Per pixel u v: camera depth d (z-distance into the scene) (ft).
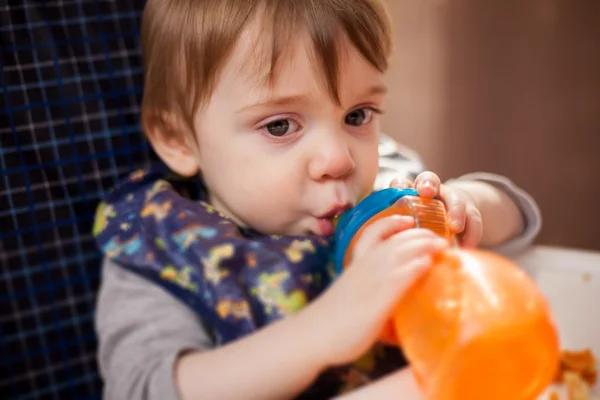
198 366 1.90
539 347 1.18
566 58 5.05
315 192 2.09
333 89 2.02
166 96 2.39
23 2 2.51
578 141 4.90
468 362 1.18
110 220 2.49
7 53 2.49
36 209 2.60
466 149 5.01
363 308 1.60
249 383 1.77
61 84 2.60
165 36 2.29
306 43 2.01
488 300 1.22
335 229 2.01
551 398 1.90
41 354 2.66
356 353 1.65
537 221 2.65
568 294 2.38
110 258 2.36
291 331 1.75
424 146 5.08
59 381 2.70
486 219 2.52
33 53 2.54
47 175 2.61
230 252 2.22
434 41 5.28
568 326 2.27
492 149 4.98
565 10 5.07
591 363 2.03
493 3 5.18
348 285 1.66
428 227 1.69
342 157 2.03
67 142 2.63
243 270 2.23
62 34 2.58
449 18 5.26
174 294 2.22
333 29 2.02
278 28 2.02
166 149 2.52
